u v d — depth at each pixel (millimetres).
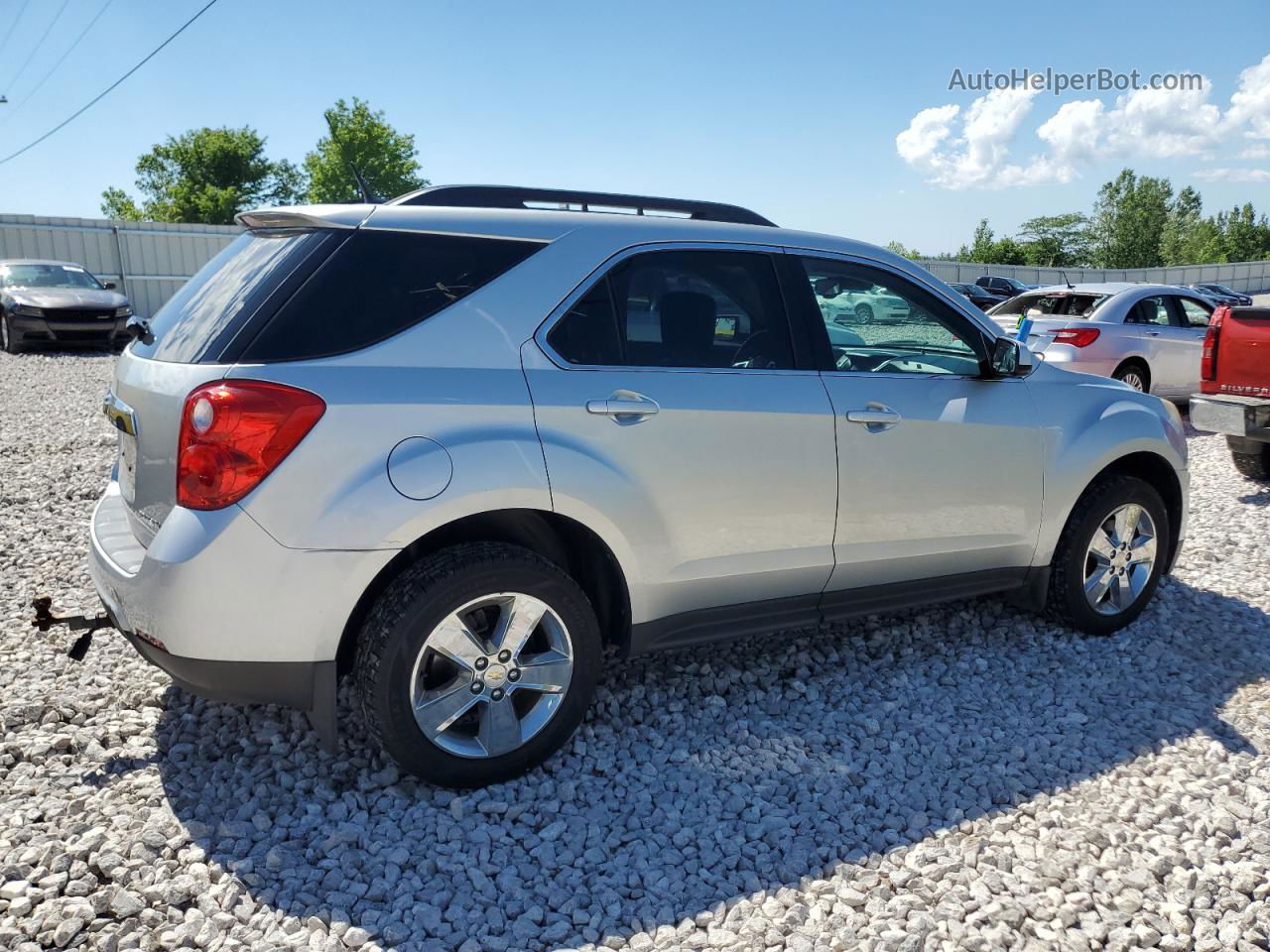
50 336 16328
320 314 2766
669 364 3252
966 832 2871
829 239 3736
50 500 6582
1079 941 2396
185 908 2463
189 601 2613
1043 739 3436
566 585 3008
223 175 66062
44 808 2838
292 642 2693
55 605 4520
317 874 2586
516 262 3059
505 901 2527
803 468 3445
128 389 3031
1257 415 6988
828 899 2547
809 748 3363
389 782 3021
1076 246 97188
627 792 3066
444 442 2783
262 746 3256
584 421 3021
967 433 3822
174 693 3627
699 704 3676
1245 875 2656
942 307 3932
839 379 3578
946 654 4191
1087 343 10383
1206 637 4453
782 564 3506
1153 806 3020
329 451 2658
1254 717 3664
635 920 2457
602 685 3783
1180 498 4590
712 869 2695
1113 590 4418
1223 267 62594
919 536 3789
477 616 3047
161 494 2771
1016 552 4102
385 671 2762
